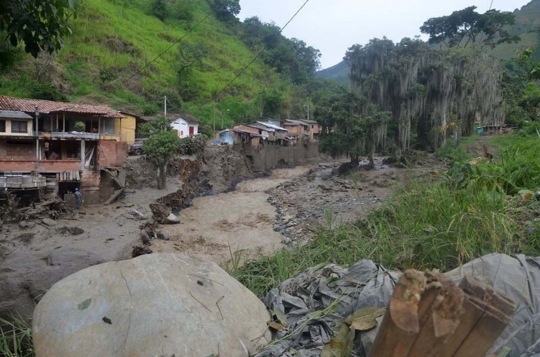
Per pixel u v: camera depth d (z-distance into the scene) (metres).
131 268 2.69
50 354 2.31
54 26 4.77
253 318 2.71
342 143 31.55
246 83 61.62
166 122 31.97
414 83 31.38
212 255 16.08
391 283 2.79
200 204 26.67
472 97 33.41
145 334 2.28
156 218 20.77
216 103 53.09
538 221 3.93
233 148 38.34
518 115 33.81
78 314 2.44
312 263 4.38
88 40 48.97
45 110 22.92
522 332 2.26
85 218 17.77
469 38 47.00
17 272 5.36
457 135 31.22
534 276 2.66
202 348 2.24
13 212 15.90
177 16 71.62
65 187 19.86
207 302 2.58
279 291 3.31
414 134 33.97
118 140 26.89
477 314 1.31
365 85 33.84
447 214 4.21
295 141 49.53
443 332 1.30
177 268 2.78
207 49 65.00
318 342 2.45
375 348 1.48
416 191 5.13
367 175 29.52
